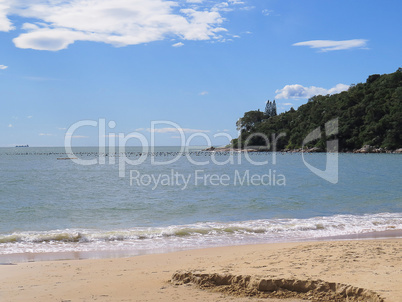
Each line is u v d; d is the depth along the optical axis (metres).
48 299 6.73
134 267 9.26
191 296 6.76
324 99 147.50
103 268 9.19
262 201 24.31
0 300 6.68
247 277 7.14
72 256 11.09
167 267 9.10
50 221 18.11
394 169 53.81
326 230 14.93
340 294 6.47
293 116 143.50
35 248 12.18
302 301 6.45
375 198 25.12
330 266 7.98
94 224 17.19
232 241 13.06
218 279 7.36
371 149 111.94
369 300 6.13
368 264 8.11
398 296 6.00
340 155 103.88
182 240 13.29
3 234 14.62
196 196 27.17
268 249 10.95
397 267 7.83
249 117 156.00
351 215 18.80
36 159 107.69
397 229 15.00
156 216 19.34
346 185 33.72
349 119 122.00
